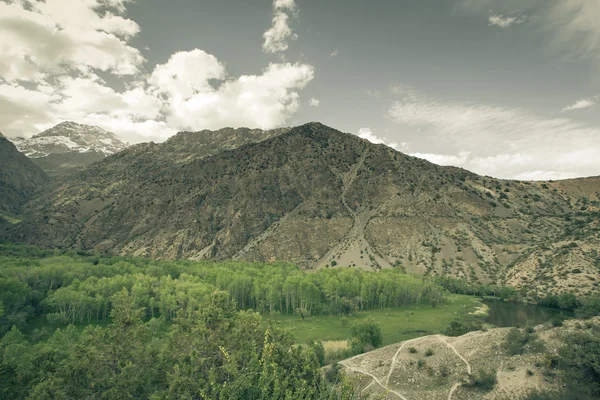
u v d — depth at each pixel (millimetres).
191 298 102500
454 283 174750
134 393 41062
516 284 163750
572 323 53781
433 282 162125
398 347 65312
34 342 82938
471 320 114375
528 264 173750
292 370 28719
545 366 45281
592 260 151875
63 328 97438
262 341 44812
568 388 40469
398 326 106000
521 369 47000
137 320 49781
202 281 134750
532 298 143750
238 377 26016
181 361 40969
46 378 41031
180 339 46562
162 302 105125
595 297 117688
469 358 54719
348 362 64125
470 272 192625
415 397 48781
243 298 129625
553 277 152625
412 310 133000
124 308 52250
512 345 52531
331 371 59906
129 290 117312
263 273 154875
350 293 135875
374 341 79125
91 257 197125
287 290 125062
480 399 44906
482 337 60219
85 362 40125
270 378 24875
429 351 60062
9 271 115500
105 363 42156
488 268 192250
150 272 147375
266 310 129750
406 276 155250
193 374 37156
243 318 51500
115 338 44625
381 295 135125
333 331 100812
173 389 33750
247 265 195000
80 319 104188
